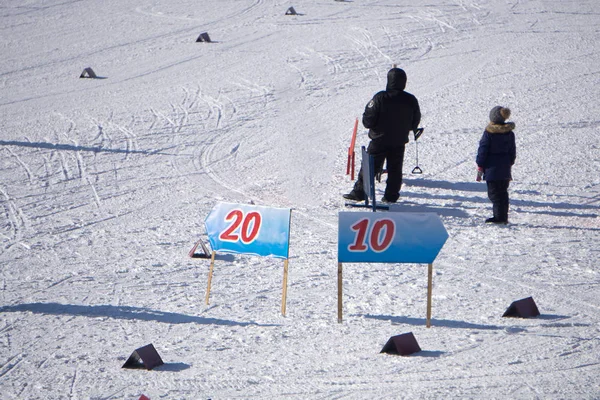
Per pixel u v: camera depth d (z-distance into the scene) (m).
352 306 27.89
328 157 57.62
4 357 23.08
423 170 54.34
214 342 24.31
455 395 19.83
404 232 25.91
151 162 55.78
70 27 114.12
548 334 24.52
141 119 68.62
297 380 21.09
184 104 74.44
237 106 73.88
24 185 49.12
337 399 19.78
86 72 85.81
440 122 67.75
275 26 114.88
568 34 106.56
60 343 24.30
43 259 34.56
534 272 32.12
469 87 80.56
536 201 46.50
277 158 57.22
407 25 114.25
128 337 24.84
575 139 61.41
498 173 40.59
